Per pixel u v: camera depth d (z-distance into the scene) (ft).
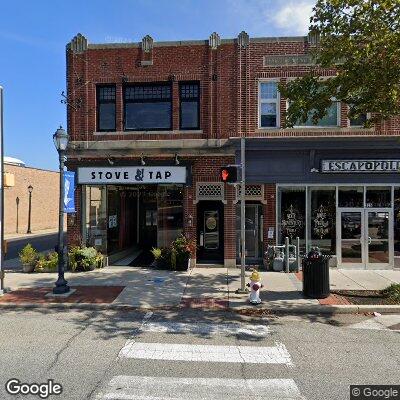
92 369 18.28
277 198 44.70
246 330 24.49
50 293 33.12
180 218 46.80
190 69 45.32
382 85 29.27
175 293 33.30
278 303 29.91
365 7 28.22
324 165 42.96
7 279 39.29
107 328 24.82
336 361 19.39
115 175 45.29
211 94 44.93
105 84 46.57
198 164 45.21
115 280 38.34
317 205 44.50
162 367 18.57
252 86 44.65
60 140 33.30
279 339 22.81
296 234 44.75
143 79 45.83
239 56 44.62
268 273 41.50
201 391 16.05
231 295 32.45
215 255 47.09
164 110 46.32
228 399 15.34
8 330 24.39
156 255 44.34
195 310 29.01
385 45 28.37
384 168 42.80
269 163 44.16
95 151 45.57
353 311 28.63
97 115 46.85
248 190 45.21
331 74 43.62
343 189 44.11
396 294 30.68
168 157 45.47
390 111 30.50
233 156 44.65
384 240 43.75
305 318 27.27
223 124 44.83
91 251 44.39
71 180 35.27
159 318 27.12
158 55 45.70
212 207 47.11
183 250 43.09
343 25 29.94
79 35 46.37
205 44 45.16
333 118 44.68
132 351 20.67
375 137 42.06
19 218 105.81
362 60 29.81
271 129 44.52
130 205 55.06
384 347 21.43
